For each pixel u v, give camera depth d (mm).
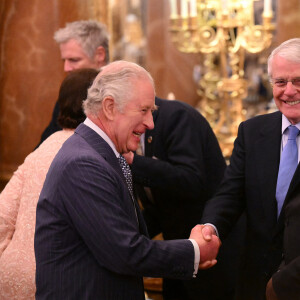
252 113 5387
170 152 3055
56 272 2092
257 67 5617
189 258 2156
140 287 2203
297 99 2436
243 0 4090
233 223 2740
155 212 3320
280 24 5246
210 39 4188
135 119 2156
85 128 2197
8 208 2527
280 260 2482
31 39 4156
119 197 2105
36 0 4121
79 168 2059
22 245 2416
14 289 2377
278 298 2193
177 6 6246
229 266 3197
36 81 4195
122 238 2021
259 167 2596
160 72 6496
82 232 2047
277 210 2533
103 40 3568
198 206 3139
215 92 4762
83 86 2602
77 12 4125
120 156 2311
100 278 2086
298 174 2342
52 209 2096
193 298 3238
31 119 4238
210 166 3162
